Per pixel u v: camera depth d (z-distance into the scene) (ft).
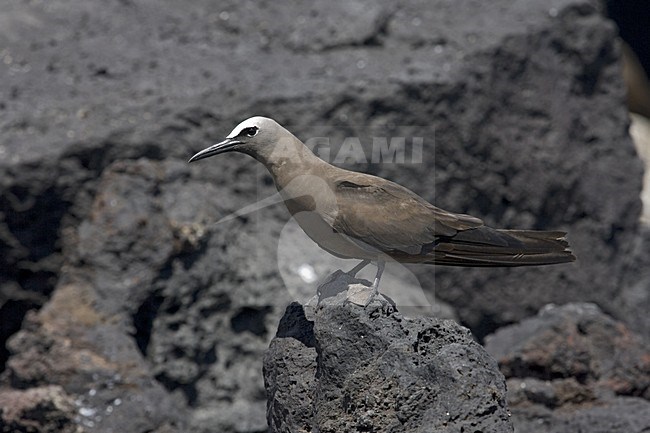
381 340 29.71
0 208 53.26
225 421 50.80
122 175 52.80
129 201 51.83
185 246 51.44
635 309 64.90
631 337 44.88
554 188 62.03
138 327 50.98
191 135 55.83
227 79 57.93
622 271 65.21
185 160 55.47
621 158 65.57
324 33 61.41
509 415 29.01
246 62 59.82
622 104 66.39
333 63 59.67
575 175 62.90
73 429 44.70
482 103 59.47
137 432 45.24
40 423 44.73
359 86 57.36
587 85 65.62
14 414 44.45
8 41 60.70
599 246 63.57
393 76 57.98
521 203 60.95
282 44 61.36
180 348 51.06
